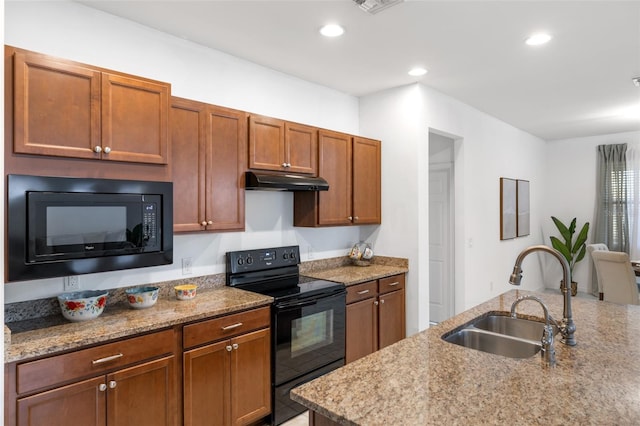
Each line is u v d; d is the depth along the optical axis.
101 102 1.98
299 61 3.13
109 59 2.39
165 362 2.02
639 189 5.89
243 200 2.75
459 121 4.29
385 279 3.48
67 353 1.71
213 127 2.58
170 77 2.66
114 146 2.02
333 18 2.43
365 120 4.05
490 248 5.02
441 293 4.79
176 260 2.69
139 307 2.24
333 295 2.96
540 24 2.51
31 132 1.77
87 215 1.92
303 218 3.38
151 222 2.15
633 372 1.38
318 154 3.29
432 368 1.43
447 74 3.43
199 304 2.37
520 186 5.81
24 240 1.72
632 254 5.93
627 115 4.95
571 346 1.65
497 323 2.21
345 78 3.54
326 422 1.22
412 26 2.54
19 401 1.58
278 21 2.47
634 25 2.52
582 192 6.43
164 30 2.60
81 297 2.12
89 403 1.77
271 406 2.55
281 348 2.59
